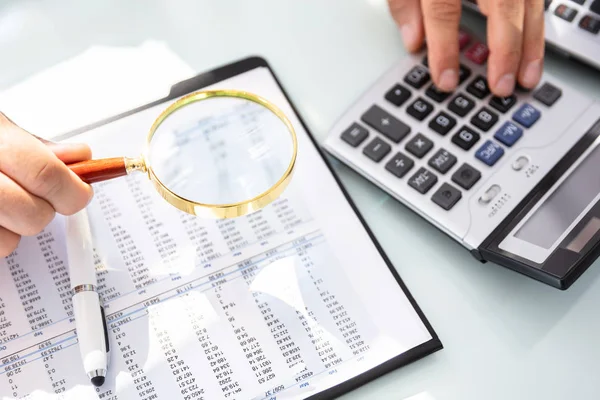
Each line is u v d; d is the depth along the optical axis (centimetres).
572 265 50
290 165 48
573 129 59
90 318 49
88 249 52
